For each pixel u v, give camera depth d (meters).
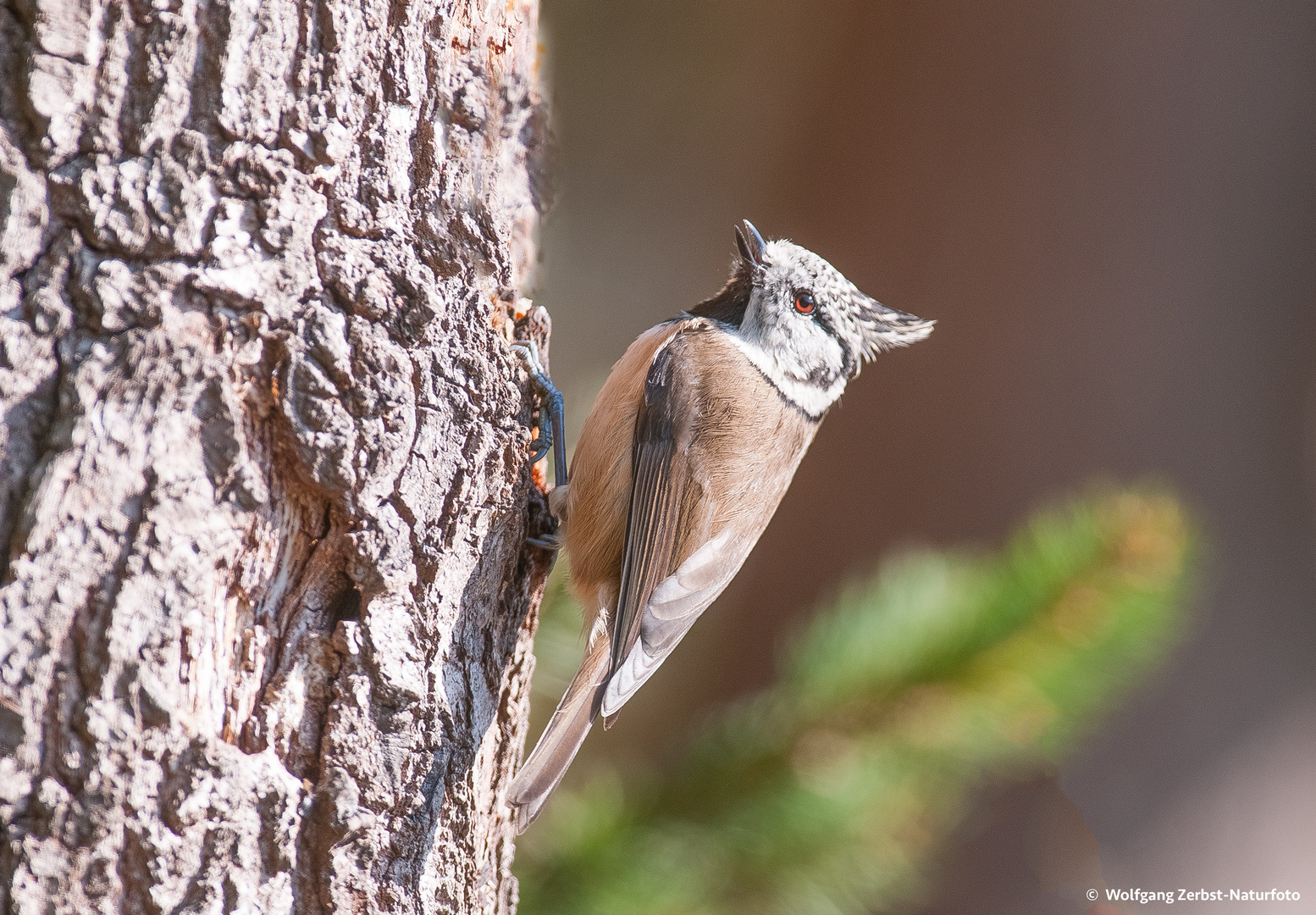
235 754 4.05
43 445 3.85
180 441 3.99
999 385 14.16
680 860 6.19
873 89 16.08
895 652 6.32
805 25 17.30
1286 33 13.51
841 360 8.19
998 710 6.27
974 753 6.40
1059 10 14.30
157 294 3.99
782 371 7.82
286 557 4.36
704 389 7.18
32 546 3.73
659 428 7.02
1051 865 12.56
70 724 3.72
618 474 6.97
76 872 3.72
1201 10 13.66
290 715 4.30
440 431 4.84
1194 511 13.47
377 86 4.57
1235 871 12.94
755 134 18.33
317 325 4.34
